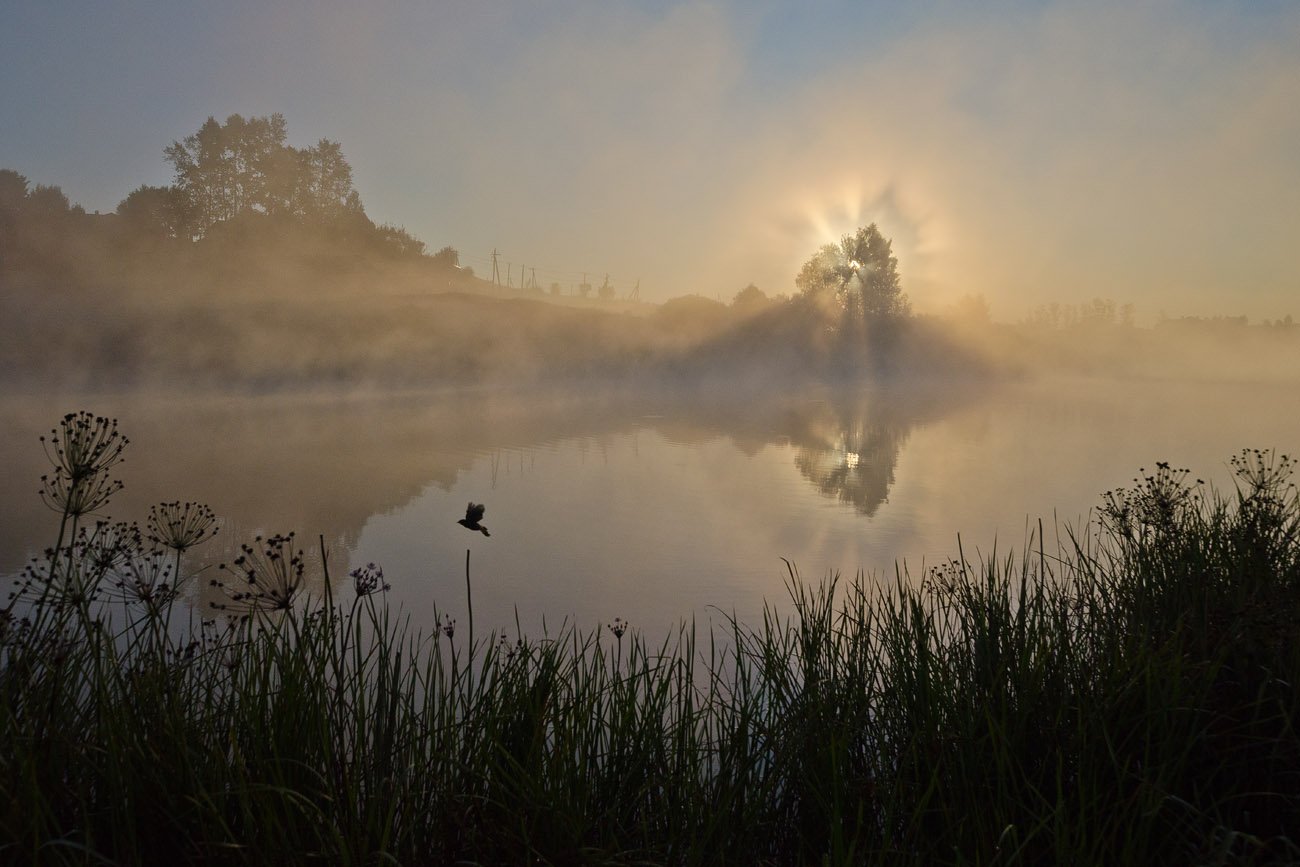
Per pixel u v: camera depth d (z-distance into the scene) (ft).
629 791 8.74
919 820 7.80
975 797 8.07
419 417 92.22
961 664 10.42
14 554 27.99
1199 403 154.61
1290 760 8.34
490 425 85.05
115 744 7.08
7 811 6.10
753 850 8.43
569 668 10.51
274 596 8.19
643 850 7.55
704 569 28.09
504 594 24.53
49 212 192.85
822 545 32.09
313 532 33.55
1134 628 11.14
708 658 17.10
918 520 37.73
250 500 40.52
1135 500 17.33
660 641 19.07
